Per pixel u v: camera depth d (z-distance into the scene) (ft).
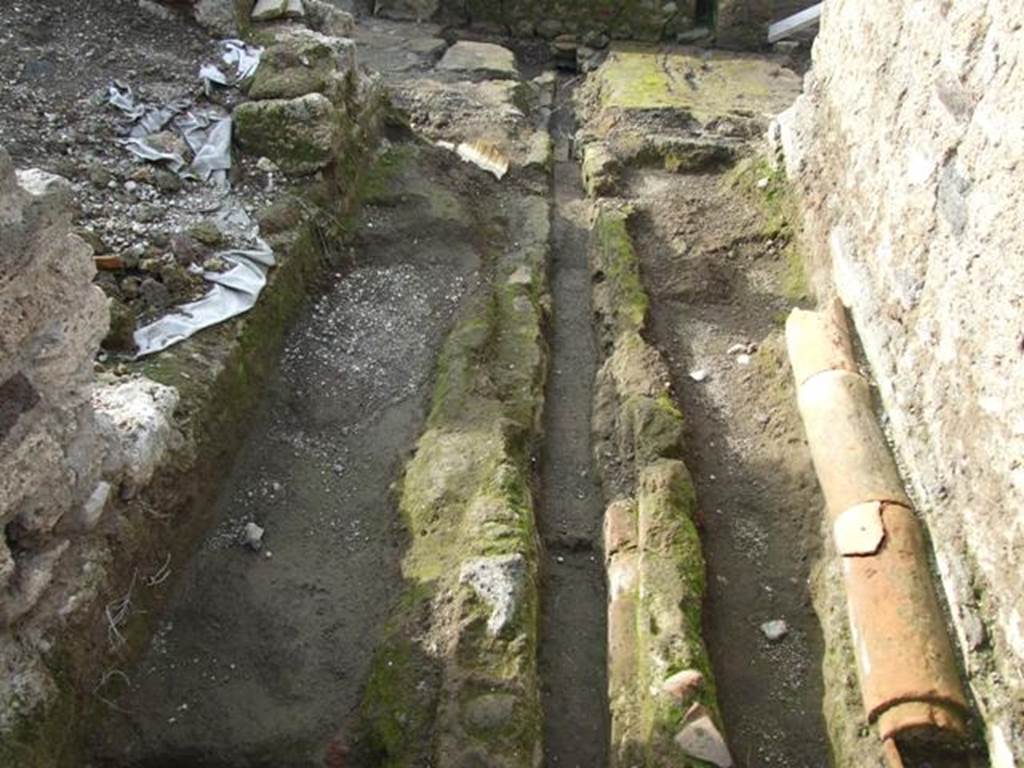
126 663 9.67
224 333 12.31
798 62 25.46
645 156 19.48
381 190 17.04
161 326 11.96
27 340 7.72
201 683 9.86
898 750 9.33
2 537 7.71
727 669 10.80
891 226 13.10
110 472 9.23
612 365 14.35
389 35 25.30
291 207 14.66
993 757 9.10
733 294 16.29
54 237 7.79
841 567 11.09
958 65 11.37
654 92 22.22
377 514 11.89
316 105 15.42
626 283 15.74
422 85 21.90
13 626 8.30
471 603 10.11
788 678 10.76
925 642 9.81
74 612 8.86
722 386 14.52
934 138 11.94
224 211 14.17
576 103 23.47
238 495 11.84
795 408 13.61
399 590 10.85
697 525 12.07
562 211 18.69
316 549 11.42
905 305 12.41
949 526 10.58
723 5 25.46
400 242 16.28
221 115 15.64
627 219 17.60
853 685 10.12
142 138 14.88
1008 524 9.36
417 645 9.95
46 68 15.61
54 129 14.51
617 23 26.08
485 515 11.03
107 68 16.08
